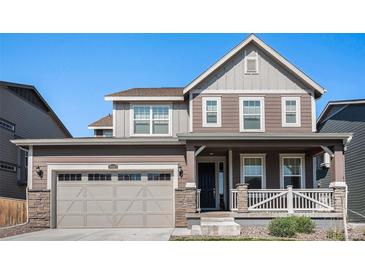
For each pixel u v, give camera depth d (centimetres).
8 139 2264
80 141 1858
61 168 1878
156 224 1864
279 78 2075
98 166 1880
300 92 2067
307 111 2055
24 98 2531
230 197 1858
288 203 1750
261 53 2089
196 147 1842
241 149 1964
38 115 2758
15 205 1819
